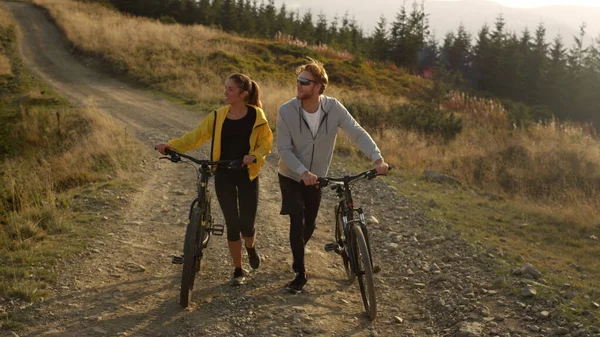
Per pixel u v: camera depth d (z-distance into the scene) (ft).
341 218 15.69
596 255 19.80
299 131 15.01
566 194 29.86
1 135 43.04
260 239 20.89
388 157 37.14
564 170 34.17
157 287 16.29
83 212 23.54
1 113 50.60
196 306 15.02
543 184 31.78
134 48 89.61
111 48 90.79
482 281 16.81
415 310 15.33
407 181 31.22
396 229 22.27
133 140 41.04
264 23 237.25
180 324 13.97
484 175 34.24
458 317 14.56
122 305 14.97
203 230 15.39
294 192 15.52
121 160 33.55
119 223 22.40
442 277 17.11
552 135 50.85
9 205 23.56
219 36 107.04
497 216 24.77
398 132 45.37
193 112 56.85
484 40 226.38
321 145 15.35
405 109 53.67
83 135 42.75
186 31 107.34
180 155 14.76
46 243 19.33
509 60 213.25
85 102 63.62
